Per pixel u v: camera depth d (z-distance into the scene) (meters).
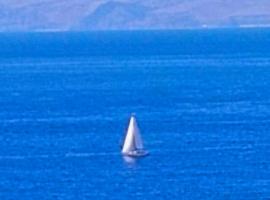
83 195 155.88
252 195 153.62
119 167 176.75
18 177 169.38
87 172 172.88
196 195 154.38
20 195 156.25
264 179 164.75
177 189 158.62
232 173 169.75
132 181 165.12
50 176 170.00
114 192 157.62
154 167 176.12
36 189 160.12
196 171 172.00
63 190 159.38
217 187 159.12
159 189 158.88
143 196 154.75
